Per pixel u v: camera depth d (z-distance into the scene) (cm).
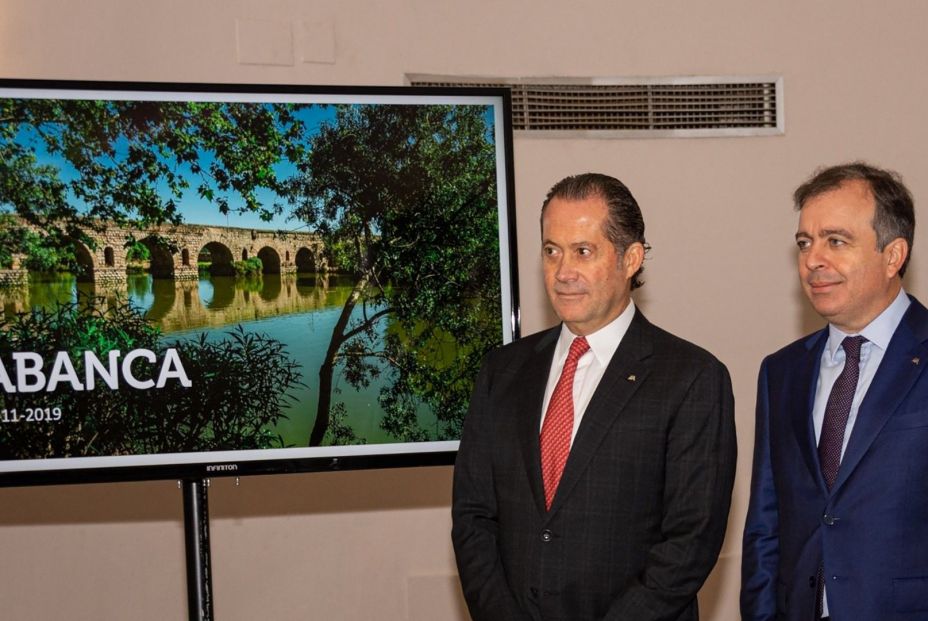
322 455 255
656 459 182
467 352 264
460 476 203
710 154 387
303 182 257
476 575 191
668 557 176
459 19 373
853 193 183
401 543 374
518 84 376
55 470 240
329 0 365
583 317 186
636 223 188
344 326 259
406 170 263
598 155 380
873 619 174
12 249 241
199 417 249
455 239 265
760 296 391
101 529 351
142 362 246
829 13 394
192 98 251
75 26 345
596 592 178
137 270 247
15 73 340
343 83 365
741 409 388
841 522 180
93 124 246
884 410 179
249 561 362
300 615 366
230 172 253
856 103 395
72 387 242
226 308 252
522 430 193
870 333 186
